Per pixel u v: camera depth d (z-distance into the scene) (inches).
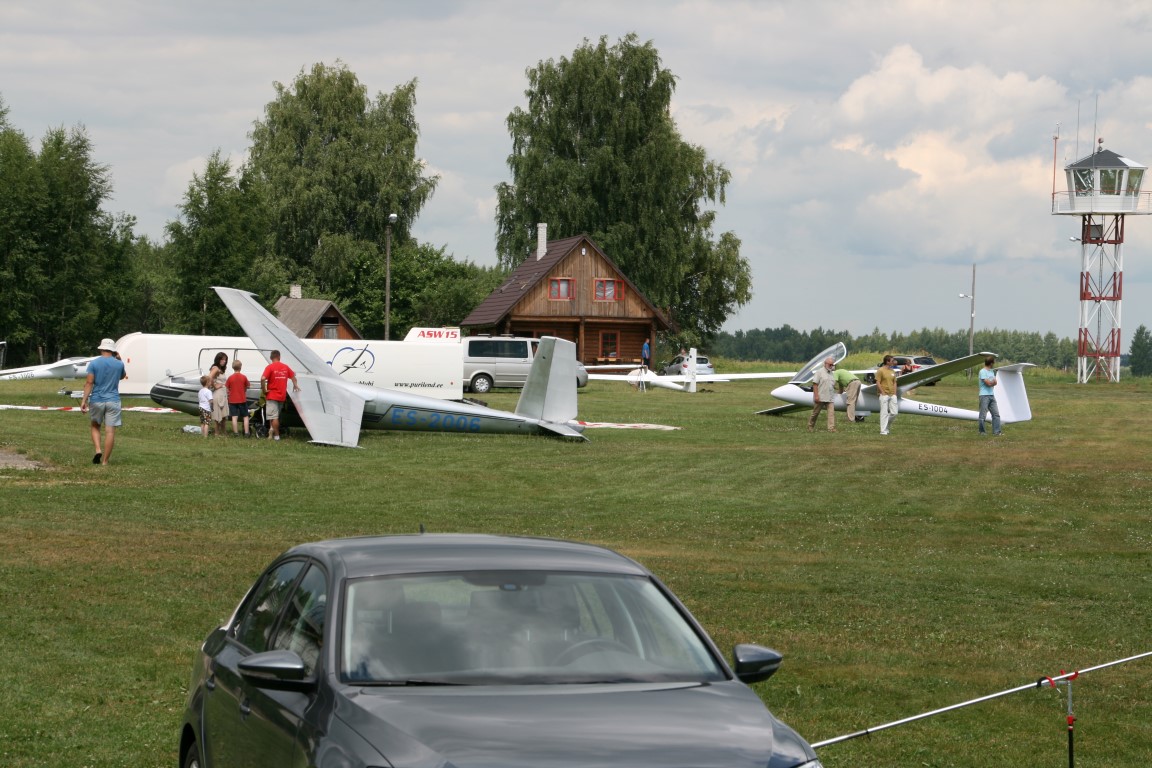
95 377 1259.2
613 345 4328.3
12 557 754.8
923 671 540.4
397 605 277.9
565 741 232.2
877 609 668.7
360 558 297.0
